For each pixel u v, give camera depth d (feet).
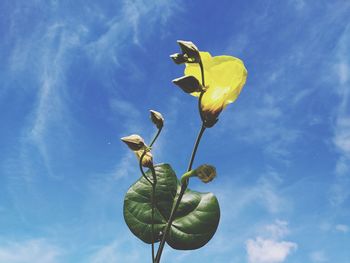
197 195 1.37
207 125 1.18
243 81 1.19
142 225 1.35
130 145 1.26
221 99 1.18
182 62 1.18
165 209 1.36
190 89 1.17
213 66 1.22
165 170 1.37
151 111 1.27
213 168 1.15
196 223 1.35
